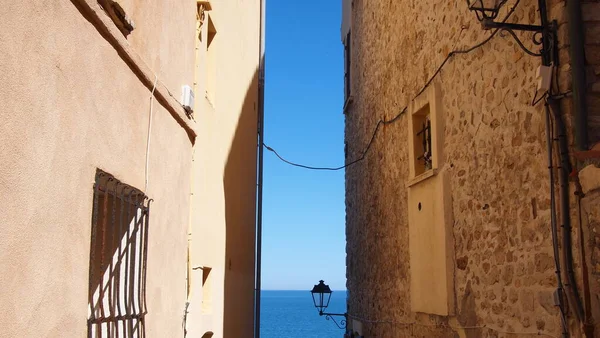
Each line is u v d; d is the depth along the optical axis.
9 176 2.50
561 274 4.37
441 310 6.70
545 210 4.68
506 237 5.35
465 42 6.35
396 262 8.87
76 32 3.11
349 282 13.25
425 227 7.36
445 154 6.89
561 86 4.42
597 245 3.99
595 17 4.38
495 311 5.52
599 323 3.97
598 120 4.25
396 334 8.77
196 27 6.15
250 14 10.70
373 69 10.87
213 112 7.33
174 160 5.00
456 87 6.60
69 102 3.04
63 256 2.98
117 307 3.71
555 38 4.49
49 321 2.84
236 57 9.08
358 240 12.06
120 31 3.72
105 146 3.51
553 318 4.50
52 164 2.87
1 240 2.44
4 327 2.45
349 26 13.91
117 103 3.70
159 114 4.59
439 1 7.20
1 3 2.42
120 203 3.79
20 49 2.57
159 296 4.55
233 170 8.88
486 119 5.80
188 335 5.99
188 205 5.45
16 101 2.54
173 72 5.03
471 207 6.12
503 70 5.44
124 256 3.89
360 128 12.11
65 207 3.00
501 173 5.46
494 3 5.60
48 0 2.80
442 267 6.71
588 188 4.11
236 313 9.19
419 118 8.12
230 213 8.65
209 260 7.14
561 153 4.37
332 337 62.09
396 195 8.96
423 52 7.78
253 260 11.23
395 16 9.29
